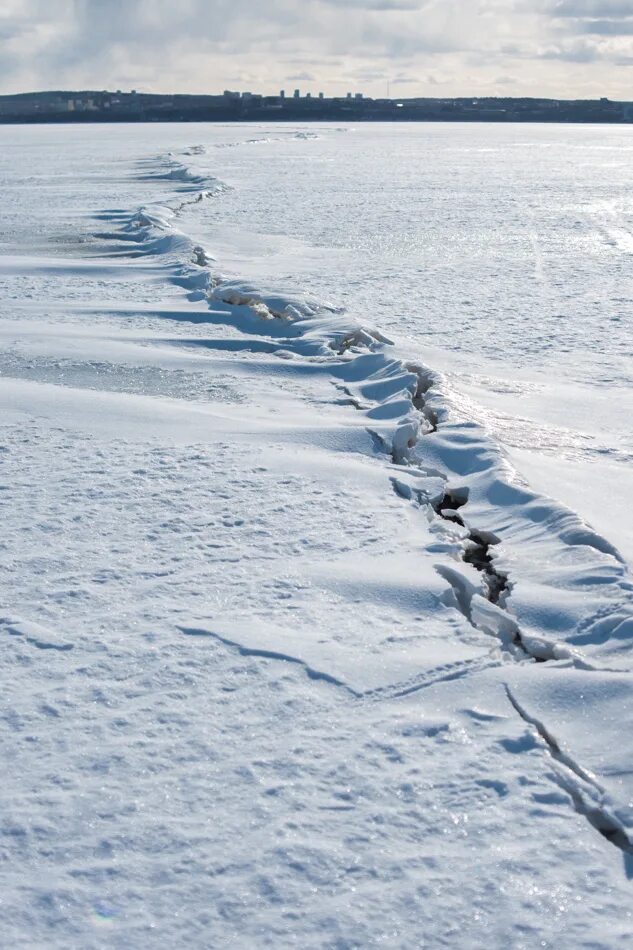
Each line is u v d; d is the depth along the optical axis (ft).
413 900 10.12
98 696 13.96
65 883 10.37
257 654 15.06
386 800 11.66
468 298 55.47
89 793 11.81
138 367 36.42
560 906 10.03
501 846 10.89
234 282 54.24
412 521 21.01
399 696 13.92
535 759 12.37
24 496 22.36
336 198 119.65
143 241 77.66
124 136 395.96
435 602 16.81
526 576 17.94
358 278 62.28
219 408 30.89
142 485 23.16
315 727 13.20
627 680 13.88
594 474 24.88
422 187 136.67
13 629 15.88
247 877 10.44
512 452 26.08
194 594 17.25
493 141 353.51
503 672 14.43
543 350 42.47
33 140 349.61
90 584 17.63
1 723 13.29
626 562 18.45
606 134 487.61
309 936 9.68
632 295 56.24
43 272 61.11
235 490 22.81
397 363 35.22
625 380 37.09
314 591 17.33
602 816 11.48
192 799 11.70
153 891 10.27
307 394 33.32
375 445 26.84
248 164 193.88
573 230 88.38
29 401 30.60
